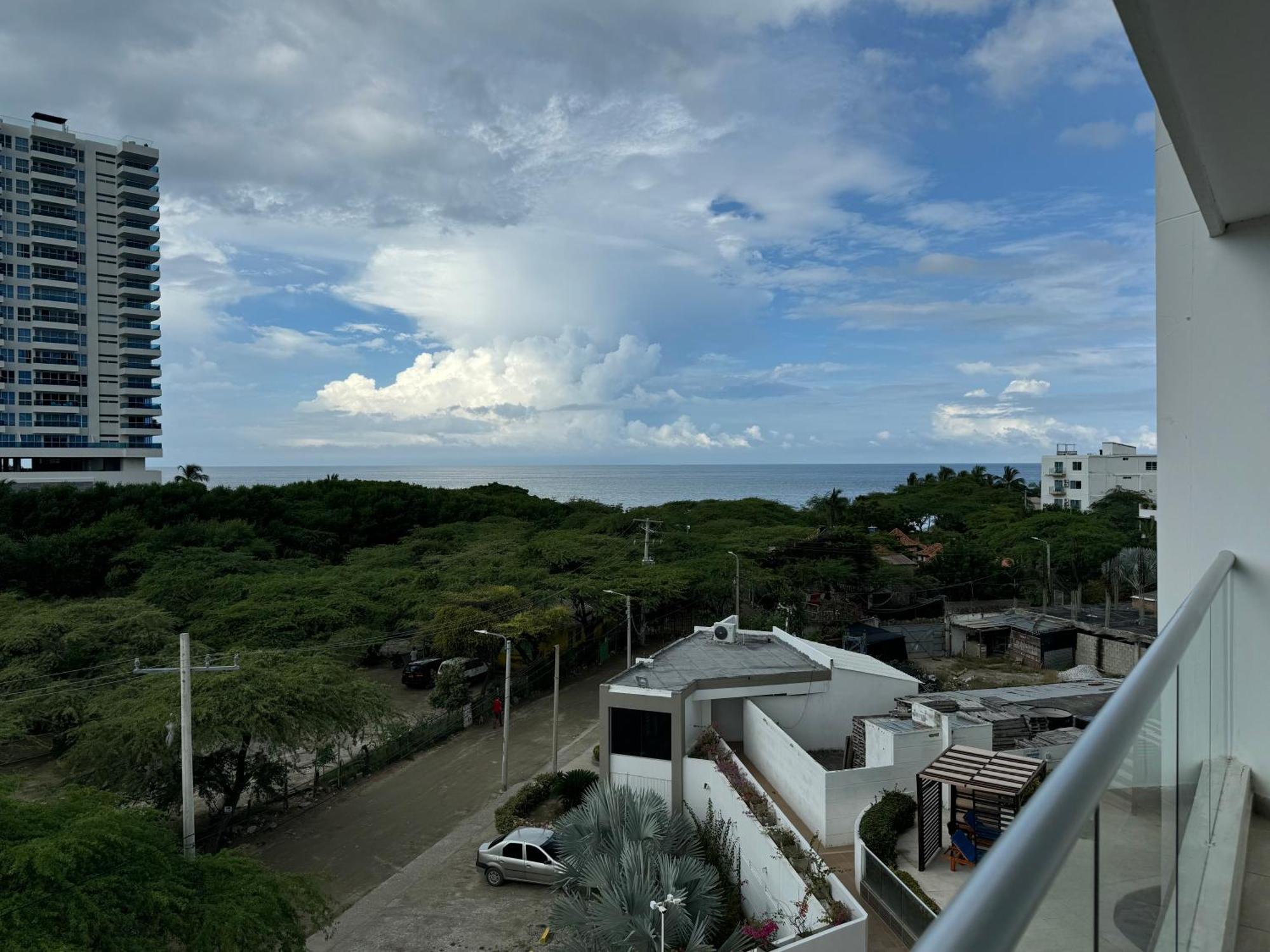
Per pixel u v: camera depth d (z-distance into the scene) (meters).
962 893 0.79
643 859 13.32
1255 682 3.43
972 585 47.44
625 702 17.75
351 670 28.92
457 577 40.06
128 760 18.62
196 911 12.37
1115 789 1.39
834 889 11.61
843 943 10.54
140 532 46.97
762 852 13.68
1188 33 1.90
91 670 26.30
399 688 34.91
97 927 11.02
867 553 45.97
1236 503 3.53
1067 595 44.94
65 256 77.81
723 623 22.89
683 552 47.69
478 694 31.66
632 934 11.84
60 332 77.12
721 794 16.05
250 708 19.95
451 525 58.12
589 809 15.68
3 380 74.31
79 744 19.62
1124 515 57.06
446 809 22.33
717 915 12.93
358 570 43.78
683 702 17.42
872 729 15.37
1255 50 1.95
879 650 35.47
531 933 15.92
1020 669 33.94
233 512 54.94
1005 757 12.49
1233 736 3.43
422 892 17.75
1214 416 3.60
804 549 45.53
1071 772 1.14
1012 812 11.64
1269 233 3.41
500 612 33.75
